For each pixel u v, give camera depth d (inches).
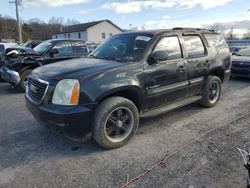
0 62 310.8
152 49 157.4
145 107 155.8
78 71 134.2
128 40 171.9
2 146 144.6
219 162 124.4
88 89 127.1
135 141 150.9
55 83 128.0
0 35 2224.4
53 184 109.0
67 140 152.2
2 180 112.0
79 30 2027.6
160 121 184.1
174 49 173.0
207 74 200.8
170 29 178.7
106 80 133.0
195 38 194.9
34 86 141.5
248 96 261.1
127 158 130.5
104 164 124.9
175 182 108.9
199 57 191.6
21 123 181.8
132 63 147.6
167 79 163.8
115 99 136.8
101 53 178.1
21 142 150.2
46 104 129.6
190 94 190.7
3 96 269.6
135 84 142.9
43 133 163.3
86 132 131.8
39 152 137.9
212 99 217.3
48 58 299.3
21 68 282.0
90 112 128.4
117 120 140.5
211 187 105.2
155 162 125.7
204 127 171.6
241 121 182.4
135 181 110.1
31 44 481.7
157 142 149.0
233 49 468.4
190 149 138.9
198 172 116.1
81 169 120.6
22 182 110.6
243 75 348.5
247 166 89.0
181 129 168.7
